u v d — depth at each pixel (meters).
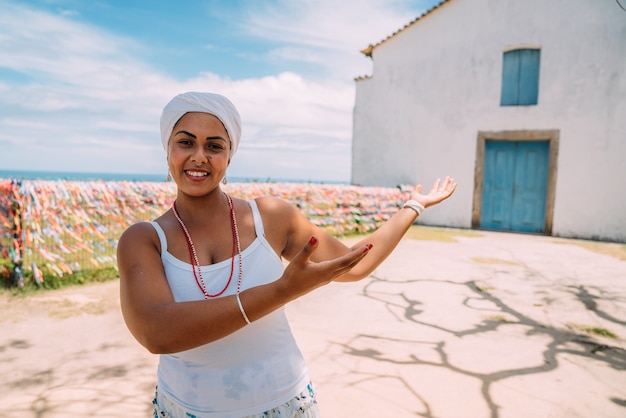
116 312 4.53
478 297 5.32
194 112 1.26
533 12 11.62
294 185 8.84
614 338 4.00
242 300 0.98
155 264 1.20
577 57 11.11
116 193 5.86
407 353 3.63
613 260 7.82
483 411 2.74
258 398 1.26
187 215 1.32
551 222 11.55
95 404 2.80
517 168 12.31
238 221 1.36
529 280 6.22
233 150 1.36
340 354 3.60
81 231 5.62
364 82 14.98
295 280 0.96
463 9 12.70
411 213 1.58
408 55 13.88
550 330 4.20
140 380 3.13
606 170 10.86
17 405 2.78
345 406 2.79
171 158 1.28
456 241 9.98
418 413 2.71
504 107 12.16
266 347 1.30
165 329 1.00
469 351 3.68
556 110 11.44
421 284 5.92
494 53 12.26
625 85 10.55
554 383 3.12
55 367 3.32
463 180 12.92
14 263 5.25
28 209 5.22
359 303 5.02
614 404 2.84
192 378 1.25
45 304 4.73
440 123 13.30
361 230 10.59
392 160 14.39
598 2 10.77
